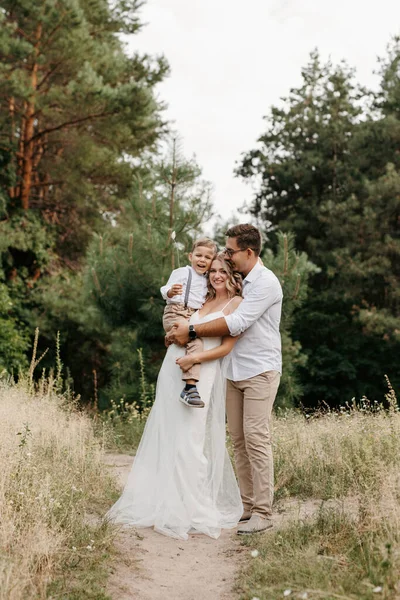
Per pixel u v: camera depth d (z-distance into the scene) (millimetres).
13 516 3773
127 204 11789
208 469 4859
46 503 4094
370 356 21297
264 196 25766
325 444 6191
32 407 7355
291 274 11586
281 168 24438
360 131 22359
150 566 4004
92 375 18828
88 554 3764
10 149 17672
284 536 4164
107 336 17281
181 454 4723
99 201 19766
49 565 3410
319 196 24172
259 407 4637
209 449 4887
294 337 21562
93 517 4746
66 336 18219
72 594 3303
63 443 6156
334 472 5590
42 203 19875
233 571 3949
